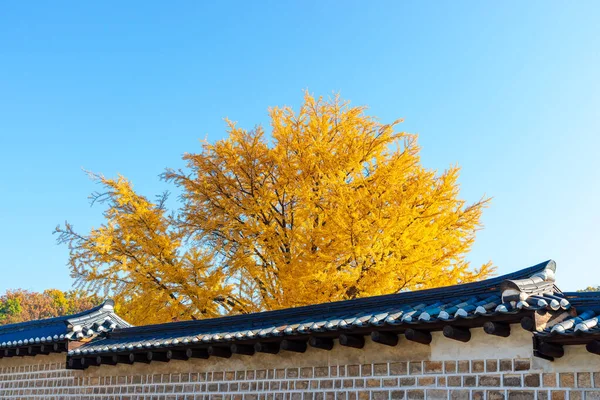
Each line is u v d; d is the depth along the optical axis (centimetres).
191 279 1845
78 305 6272
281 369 958
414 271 1580
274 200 1931
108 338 1294
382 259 1566
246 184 1953
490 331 689
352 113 1903
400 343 824
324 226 1641
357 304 877
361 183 1683
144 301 1827
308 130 1858
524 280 673
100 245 1802
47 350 1358
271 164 1925
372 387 841
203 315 1847
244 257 1775
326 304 911
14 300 6147
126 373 1211
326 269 1566
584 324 621
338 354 889
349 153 1817
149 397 1152
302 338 878
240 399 1000
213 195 1936
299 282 1535
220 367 1048
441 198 1642
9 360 1500
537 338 658
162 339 1096
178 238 1936
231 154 1905
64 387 1331
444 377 773
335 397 878
